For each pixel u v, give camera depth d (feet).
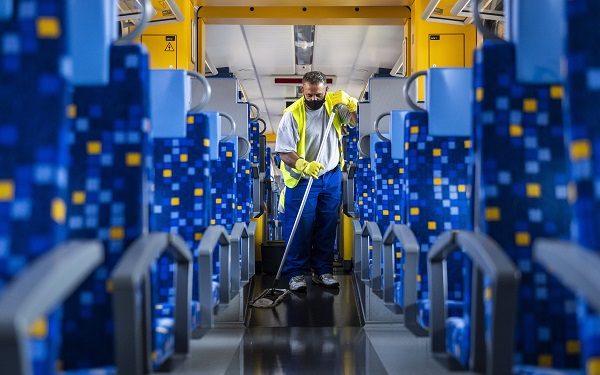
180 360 6.94
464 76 9.70
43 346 3.98
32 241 4.01
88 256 3.91
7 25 4.16
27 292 3.37
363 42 43.32
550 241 3.92
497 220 6.21
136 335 5.24
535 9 6.28
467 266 6.59
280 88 58.75
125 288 5.22
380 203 14.67
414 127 9.94
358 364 12.98
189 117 10.21
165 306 8.36
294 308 18.65
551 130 6.30
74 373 5.75
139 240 5.88
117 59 6.40
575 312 6.13
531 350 6.11
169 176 10.21
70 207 6.30
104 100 6.38
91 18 6.29
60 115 4.12
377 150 14.71
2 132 4.09
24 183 4.05
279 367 12.79
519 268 6.17
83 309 6.18
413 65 33.47
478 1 6.97
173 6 25.35
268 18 34.99
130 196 6.31
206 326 8.89
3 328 3.20
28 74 4.13
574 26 3.98
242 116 23.15
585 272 3.42
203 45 34.83
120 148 6.35
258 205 25.61
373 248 13.38
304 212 20.88
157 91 9.95
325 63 49.78
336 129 21.02
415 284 9.12
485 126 6.29
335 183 21.24
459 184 9.93
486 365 6.16
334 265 27.40
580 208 3.87
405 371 12.24
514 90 6.32
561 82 6.31
